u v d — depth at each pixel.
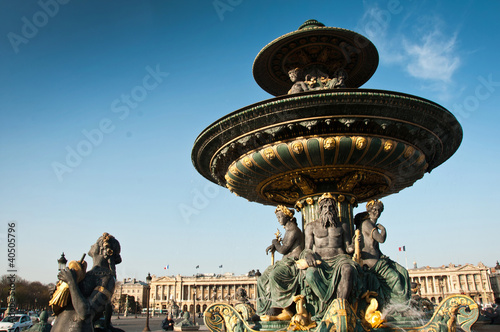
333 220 8.14
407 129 7.66
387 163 8.20
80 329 5.46
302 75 10.09
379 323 7.00
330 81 9.59
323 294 7.31
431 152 8.74
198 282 114.50
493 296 90.62
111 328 6.24
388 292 7.72
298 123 7.38
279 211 8.82
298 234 8.64
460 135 8.83
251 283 108.88
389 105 7.16
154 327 39.84
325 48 9.82
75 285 5.51
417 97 7.29
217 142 8.51
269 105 7.25
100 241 6.16
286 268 8.14
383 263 7.95
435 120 7.80
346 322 6.20
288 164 8.09
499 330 11.78
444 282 95.38
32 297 82.19
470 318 6.82
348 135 7.54
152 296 118.44
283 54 10.16
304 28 9.23
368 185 9.59
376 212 8.48
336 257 7.75
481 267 93.50
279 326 7.60
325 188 8.84
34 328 13.09
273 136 7.71
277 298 7.94
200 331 29.36
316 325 7.11
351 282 7.14
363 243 8.27
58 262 6.48
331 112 7.23
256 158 8.08
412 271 99.06
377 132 7.64
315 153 7.70
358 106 7.14
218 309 7.55
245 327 7.35
